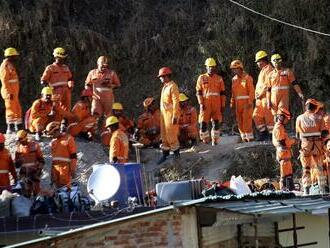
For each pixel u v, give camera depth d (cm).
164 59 9394
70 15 9606
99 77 7475
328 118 6638
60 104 7275
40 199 5444
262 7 9331
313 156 6575
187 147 7656
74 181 6625
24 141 6291
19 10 9288
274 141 6669
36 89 9025
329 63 9050
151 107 7644
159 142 7612
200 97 7506
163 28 9562
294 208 4928
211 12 9525
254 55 9156
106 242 4784
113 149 6562
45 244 4666
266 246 5359
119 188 5591
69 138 6366
